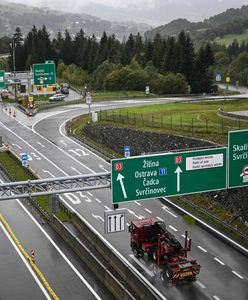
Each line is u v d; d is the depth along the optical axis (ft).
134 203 163.02
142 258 120.88
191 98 360.89
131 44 532.73
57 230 143.64
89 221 148.36
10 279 116.06
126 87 410.72
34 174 188.65
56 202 96.27
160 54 456.04
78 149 233.76
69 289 111.14
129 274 110.01
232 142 94.53
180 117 241.76
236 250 127.44
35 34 568.00
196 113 254.06
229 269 117.29
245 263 120.57
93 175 98.68
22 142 246.27
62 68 512.63
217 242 132.16
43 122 290.76
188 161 93.15
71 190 95.61
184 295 105.09
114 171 89.61
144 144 210.59
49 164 209.15
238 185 96.94
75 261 124.57
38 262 124.26
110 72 433.89
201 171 94.38
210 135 194.08
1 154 226.99
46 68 294.87
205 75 413.39
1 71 297.74
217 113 244.01
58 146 238.48
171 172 92.79
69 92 443.73
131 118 251.60
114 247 129.08
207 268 117.50
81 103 350.23
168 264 109.50
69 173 196.65
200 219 147.95
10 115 314.76
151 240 118.42
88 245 131.85
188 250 113.09
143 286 103.04
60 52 549.13
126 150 172.55
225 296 105.29
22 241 137.08
